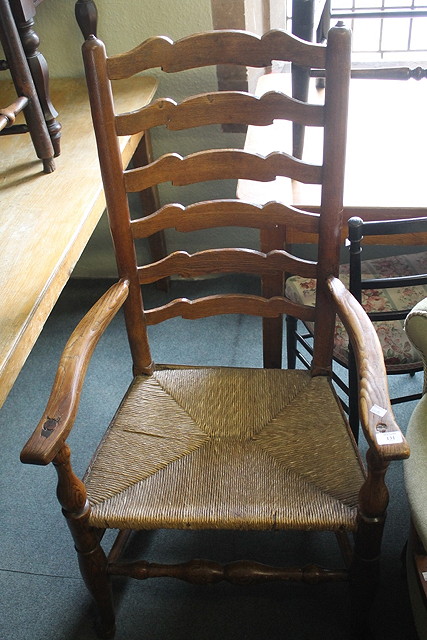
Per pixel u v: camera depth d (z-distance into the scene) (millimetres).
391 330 1362
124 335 2037
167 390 1275
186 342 1991
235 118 1117
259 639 1278
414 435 1106
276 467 1108
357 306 1110
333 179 1120
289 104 1087
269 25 1896
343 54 1012
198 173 1167
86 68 1073
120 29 1792
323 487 1062
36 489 1596
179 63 1079
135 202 2137
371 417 913
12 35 1291
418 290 1474
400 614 1296
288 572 1120
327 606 1316
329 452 1123
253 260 1250
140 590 1370
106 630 1279
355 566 1074
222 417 1211
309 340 1955
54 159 1511
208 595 1354
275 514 1019
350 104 1594
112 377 1888
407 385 1779
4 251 1218
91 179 1422
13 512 1547
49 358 1979
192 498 1057
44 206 1340
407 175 1331
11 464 1662
